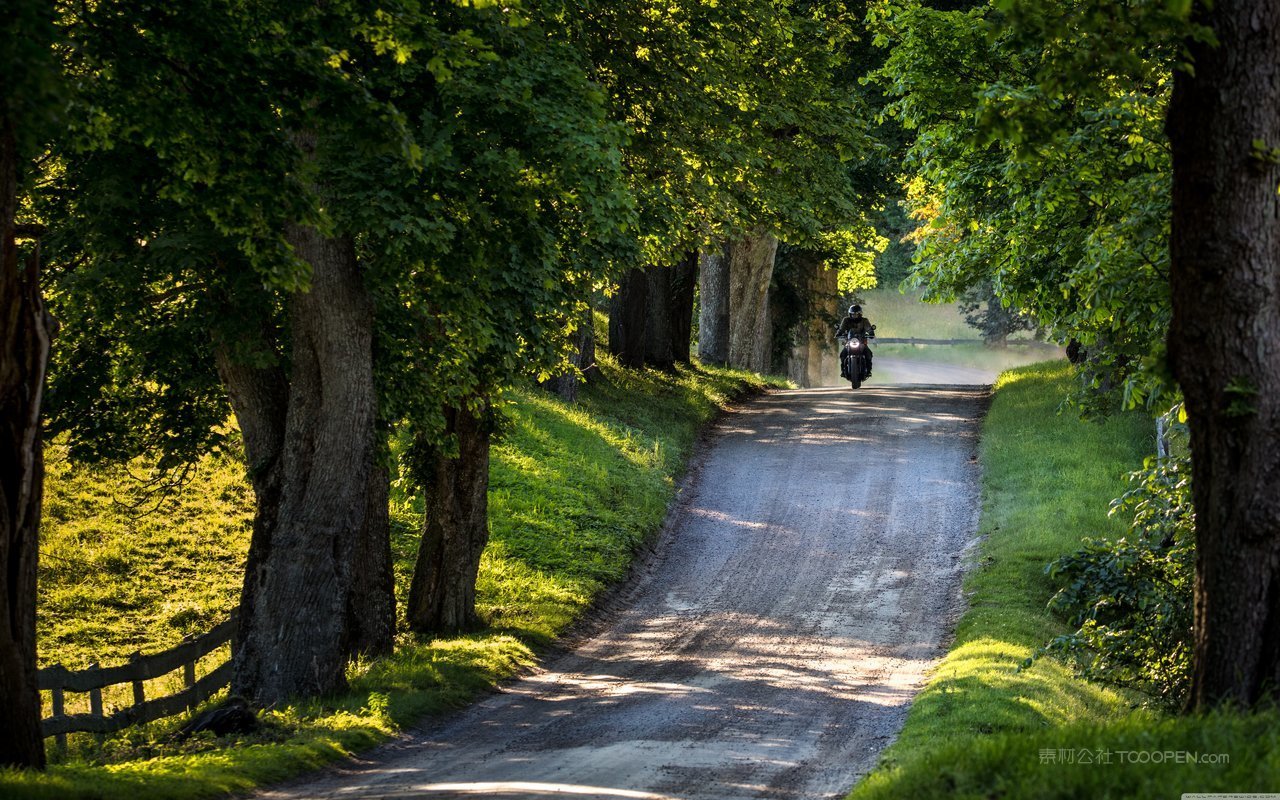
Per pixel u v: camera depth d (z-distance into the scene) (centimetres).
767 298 16138
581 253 5659
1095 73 3053
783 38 7406
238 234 4569
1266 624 2723
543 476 8788
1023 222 5644
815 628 6506
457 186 4434
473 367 5841
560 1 5234
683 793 3244
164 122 3544
